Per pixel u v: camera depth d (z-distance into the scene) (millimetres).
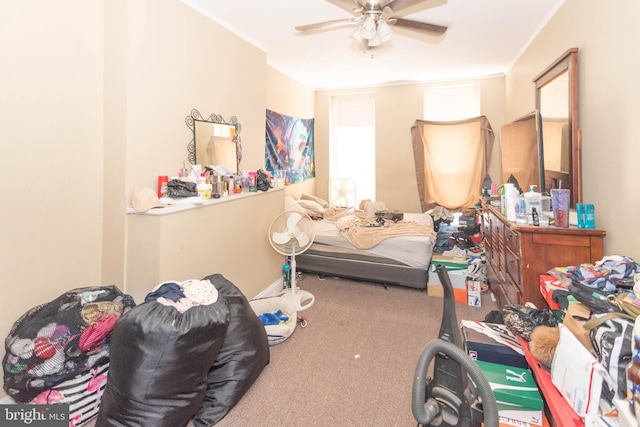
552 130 2475
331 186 5594
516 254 2084
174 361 1389
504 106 4566
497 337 1634
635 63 1587
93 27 1970
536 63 3066
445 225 4098
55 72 1789
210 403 1630
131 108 1969
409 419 1613
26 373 1438
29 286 1727
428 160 4977
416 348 2258
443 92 4965
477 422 1293
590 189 2014
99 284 2090
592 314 1294
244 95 3047
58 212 1844
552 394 1183
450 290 1192
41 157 1750
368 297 3172
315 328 2543
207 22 2568
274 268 3260
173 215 2012
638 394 842
